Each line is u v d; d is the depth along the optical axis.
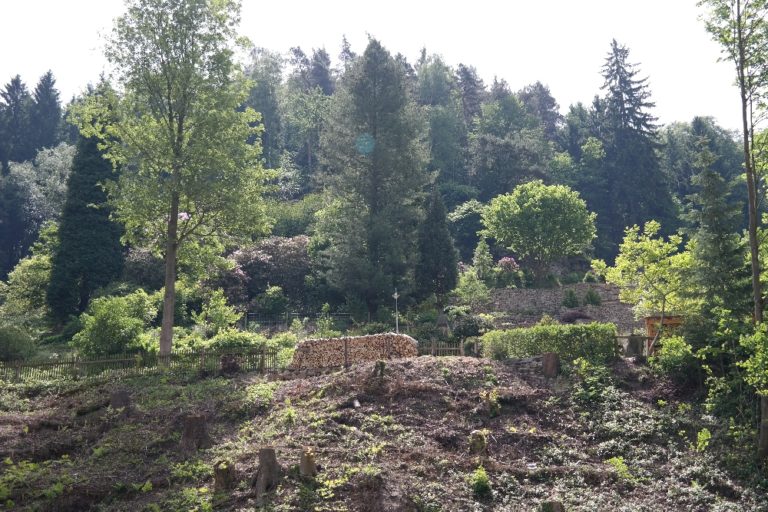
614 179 72.38
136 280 45.28
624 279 28.00
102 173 45.44
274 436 19.27
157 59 30.45
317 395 21.89
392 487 15.98
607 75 74.62
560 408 21.36
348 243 42.88
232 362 25.94
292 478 16.20
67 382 25.12
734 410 19.95
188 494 16.09
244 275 44.72
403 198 45.22
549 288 48.41
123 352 28.95
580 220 51.56
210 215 31.44
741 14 19.84
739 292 21.53
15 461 18.59
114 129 30.48
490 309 45.19
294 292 46.00
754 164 20.36
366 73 46.47
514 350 25.34
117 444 19.44
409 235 44.84
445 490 16.56
